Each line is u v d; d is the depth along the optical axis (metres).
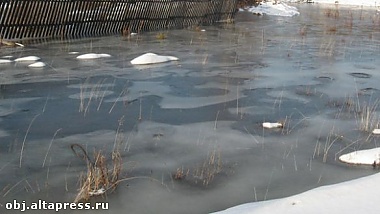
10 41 13.12
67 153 5.57
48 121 6.76
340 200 4.14
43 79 9.23
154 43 14.64
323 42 16.33
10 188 4.64
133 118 7.04
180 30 18.61
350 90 9.32
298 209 3.98
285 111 7.70
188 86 9.17
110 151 5.67
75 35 15.32
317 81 10.05
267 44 15.40
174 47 13.98
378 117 7.46
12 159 5.35
